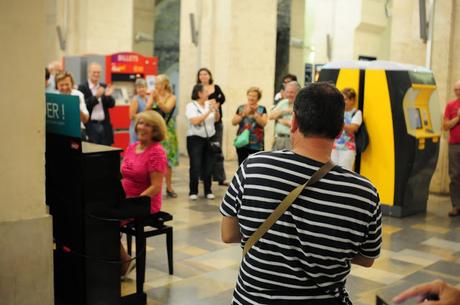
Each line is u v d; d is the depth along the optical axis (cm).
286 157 214
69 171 411
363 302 473
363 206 210
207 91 835
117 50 1461
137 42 1775
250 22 1274
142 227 443
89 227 407
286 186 209
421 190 820
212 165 848
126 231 473
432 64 971
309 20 1800
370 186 213
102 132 886
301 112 214
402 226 740
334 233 207
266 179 212
